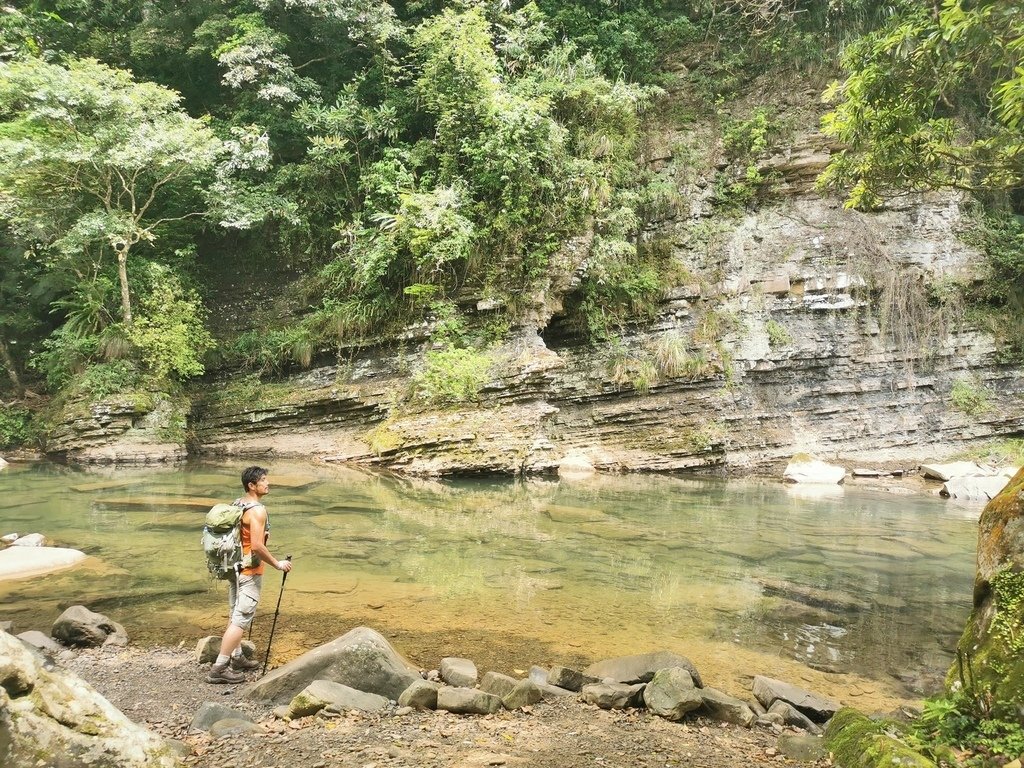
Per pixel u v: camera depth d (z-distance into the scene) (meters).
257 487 5.35
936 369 18.75
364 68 22.42
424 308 18.12
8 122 18.06
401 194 18.11
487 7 20.56
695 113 21.70
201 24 21.34
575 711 4.52
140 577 7.51
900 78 7.88
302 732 3.93
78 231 16.77
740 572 8.57
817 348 18.70
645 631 6.45
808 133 20.23
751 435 18.12
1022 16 6.91
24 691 2.59
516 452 16.16
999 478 15.42
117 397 17.58
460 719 4.27
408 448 16.11
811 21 21.69
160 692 4.69
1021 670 3.67
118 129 16.67
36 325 21.33
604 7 22.69
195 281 21.33
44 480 14.16
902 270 19.00
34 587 7.11
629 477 16.80
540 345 17.55
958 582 8.30
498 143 17.73
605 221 19.03
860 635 6.52
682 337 19.05
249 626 5.58
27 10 21.58
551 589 7.61
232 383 19.88
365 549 9.05
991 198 20.44
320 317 19.27
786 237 19.73
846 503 13.79
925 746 3.58
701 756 3.87
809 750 3.93
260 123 21.22
